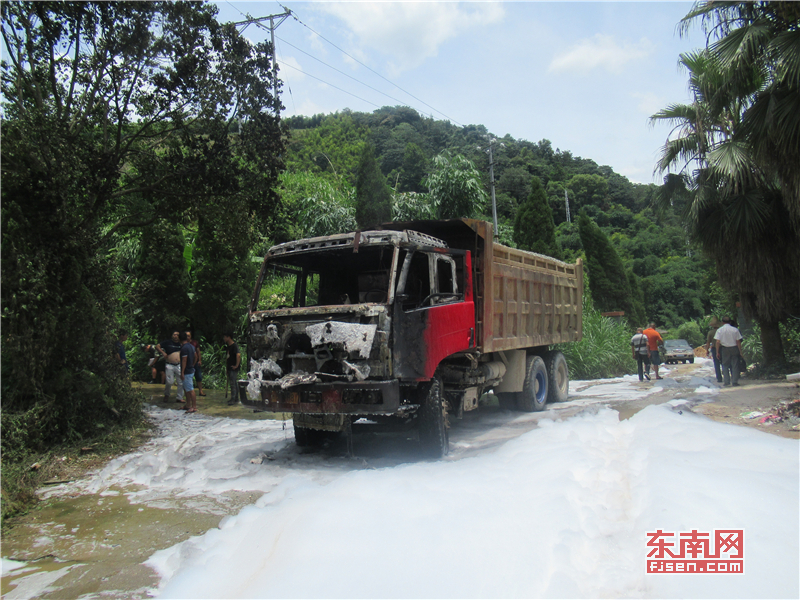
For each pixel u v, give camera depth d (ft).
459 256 25.39
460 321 24.14
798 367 42.52
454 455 22.30
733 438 18.47
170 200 32.45
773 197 39.29
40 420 23.13
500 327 28.25
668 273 186.19
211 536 13.93
